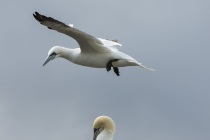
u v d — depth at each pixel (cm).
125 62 2625
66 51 2717
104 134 2252
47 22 2403
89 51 2631
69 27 2452
